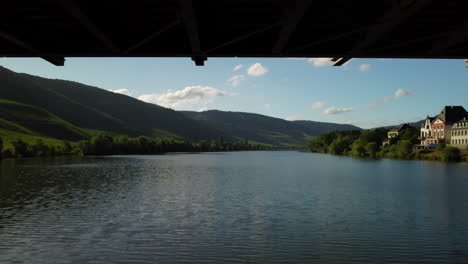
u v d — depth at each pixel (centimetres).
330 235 3200
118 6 1205
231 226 3519
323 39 1282
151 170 10338
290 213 4159
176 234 3209
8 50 1420
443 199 5191
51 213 4128
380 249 2800
